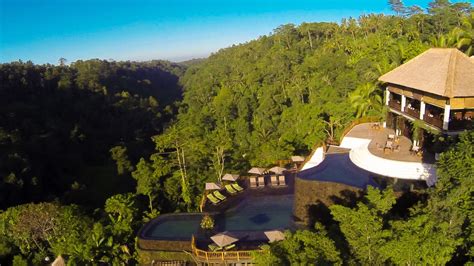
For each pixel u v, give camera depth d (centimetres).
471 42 4238
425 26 6750
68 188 6581
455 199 1571
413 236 1416
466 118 2519
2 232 3394
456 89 2355
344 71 5709
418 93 2758
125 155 7238
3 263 3306
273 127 6806
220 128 7925
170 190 4212
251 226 2728
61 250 2942
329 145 3334
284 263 1594
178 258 2558
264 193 3328
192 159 4669
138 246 2659
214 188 3466
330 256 1516
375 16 9250
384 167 2534
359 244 1545
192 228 2834
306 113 5169
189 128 5194
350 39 8212
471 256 1518
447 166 1717
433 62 2742
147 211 3912
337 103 4747
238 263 2373
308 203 2461
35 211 3400
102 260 2730
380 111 3859
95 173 7300
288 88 7856
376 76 4072
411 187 2248
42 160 6806
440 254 1416
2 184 5441
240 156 5172
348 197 2289
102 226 2947
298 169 3606
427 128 2620
